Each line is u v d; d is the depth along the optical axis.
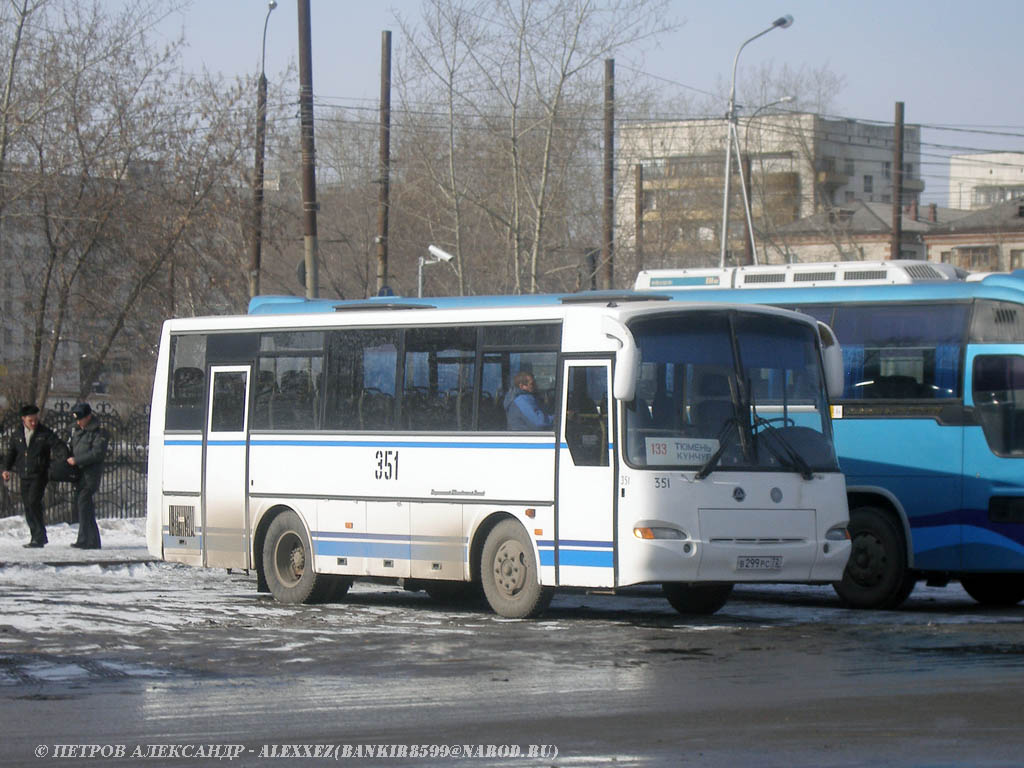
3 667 13.05
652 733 9.81
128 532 29.31
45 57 37.75
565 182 51.06
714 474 15.80
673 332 16.06
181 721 10.46
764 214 72.19
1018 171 122.81
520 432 16.75
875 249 96.12
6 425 31.70
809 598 21.17
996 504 18.31
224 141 40.28
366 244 61.09
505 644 14.62
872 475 19.12
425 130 48.06
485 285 52.81
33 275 39.09
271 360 19.58
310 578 18.86
